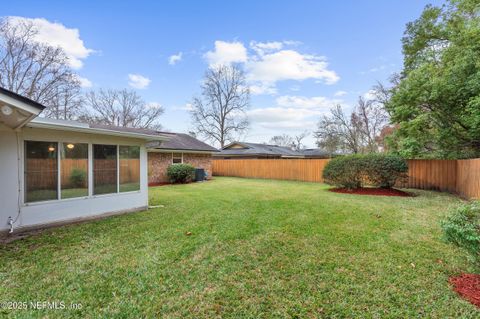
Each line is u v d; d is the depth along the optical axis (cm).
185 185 1316
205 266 325
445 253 360
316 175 1531
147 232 473
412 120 1041
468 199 809
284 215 590
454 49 970
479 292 256
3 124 446
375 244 398
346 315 227
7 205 471
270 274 303
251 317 225
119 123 2762
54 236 455
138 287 276
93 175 591
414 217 571
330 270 311
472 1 979
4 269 320
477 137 990
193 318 225
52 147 527
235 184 1367
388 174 941
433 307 235
